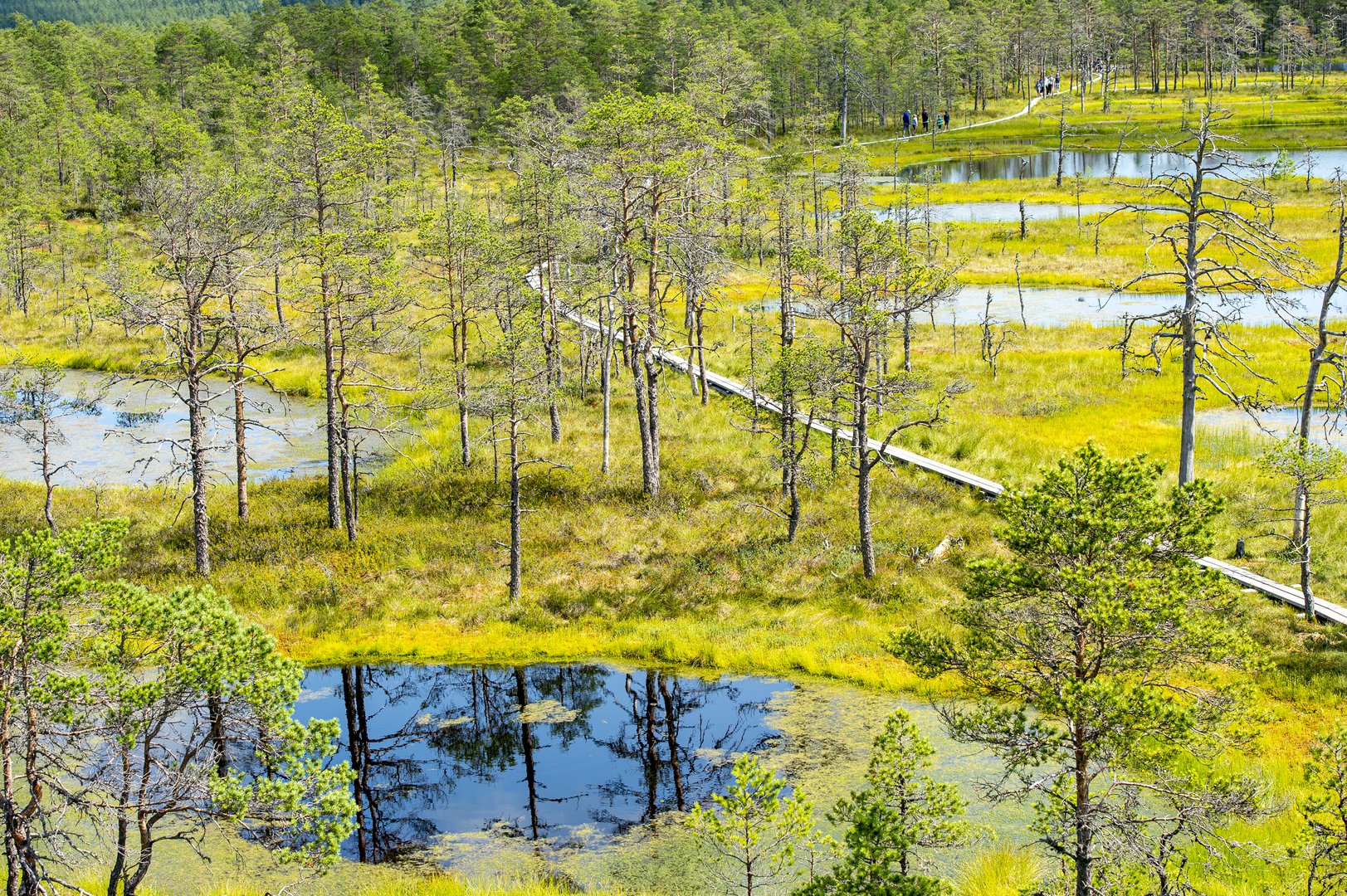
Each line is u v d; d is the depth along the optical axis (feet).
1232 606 48.83
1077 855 45.27
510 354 101.91
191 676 43.73
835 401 111.45
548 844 66.80
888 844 46.62
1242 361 89.30
